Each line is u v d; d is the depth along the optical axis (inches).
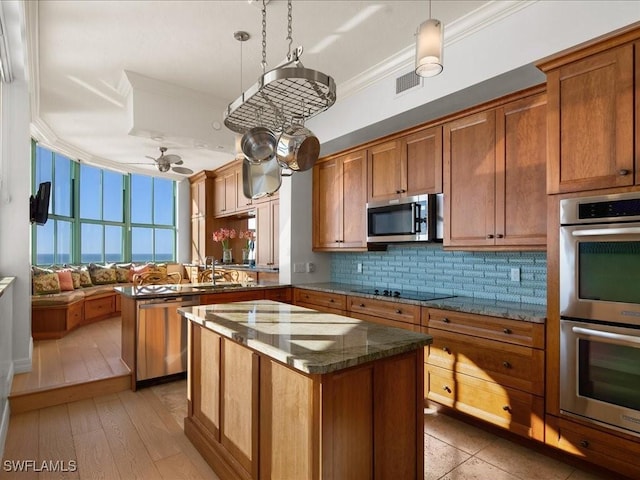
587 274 80.6
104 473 84.0
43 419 109.3
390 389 65.3
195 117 155.6
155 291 142.9
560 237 85.1
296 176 177.8
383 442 64.1
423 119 130.1
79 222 247.1
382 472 64.0
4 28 97.7
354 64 129.5
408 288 150.9
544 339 88.0
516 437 97.6
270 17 104.7
